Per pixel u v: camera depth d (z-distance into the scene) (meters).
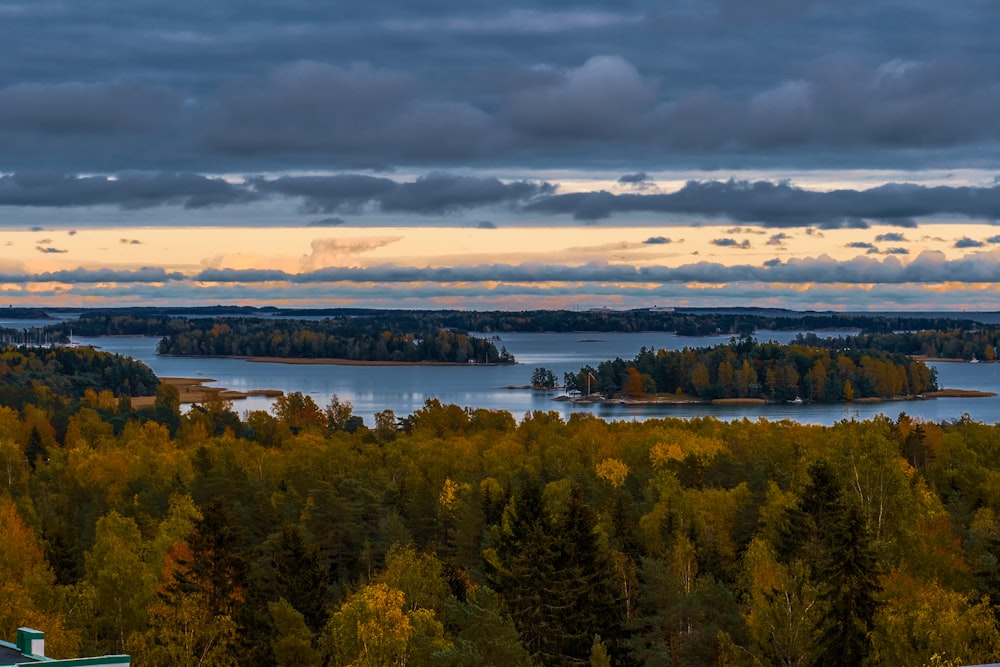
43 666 36.66
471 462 151.88
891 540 73.81
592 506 109.06
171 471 144.12
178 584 72.38
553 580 72.81
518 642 61.12
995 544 67.19
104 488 137.75
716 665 66.94
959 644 52.47
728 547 91.94
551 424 199.88
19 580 85.31
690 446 145.25
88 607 77.56
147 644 62.72
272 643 70.25
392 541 100.19
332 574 103.38
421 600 73.81
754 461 136.38
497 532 95.31
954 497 110.44
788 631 61.84
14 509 107.56
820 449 124.88
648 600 72.06
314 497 113.06
